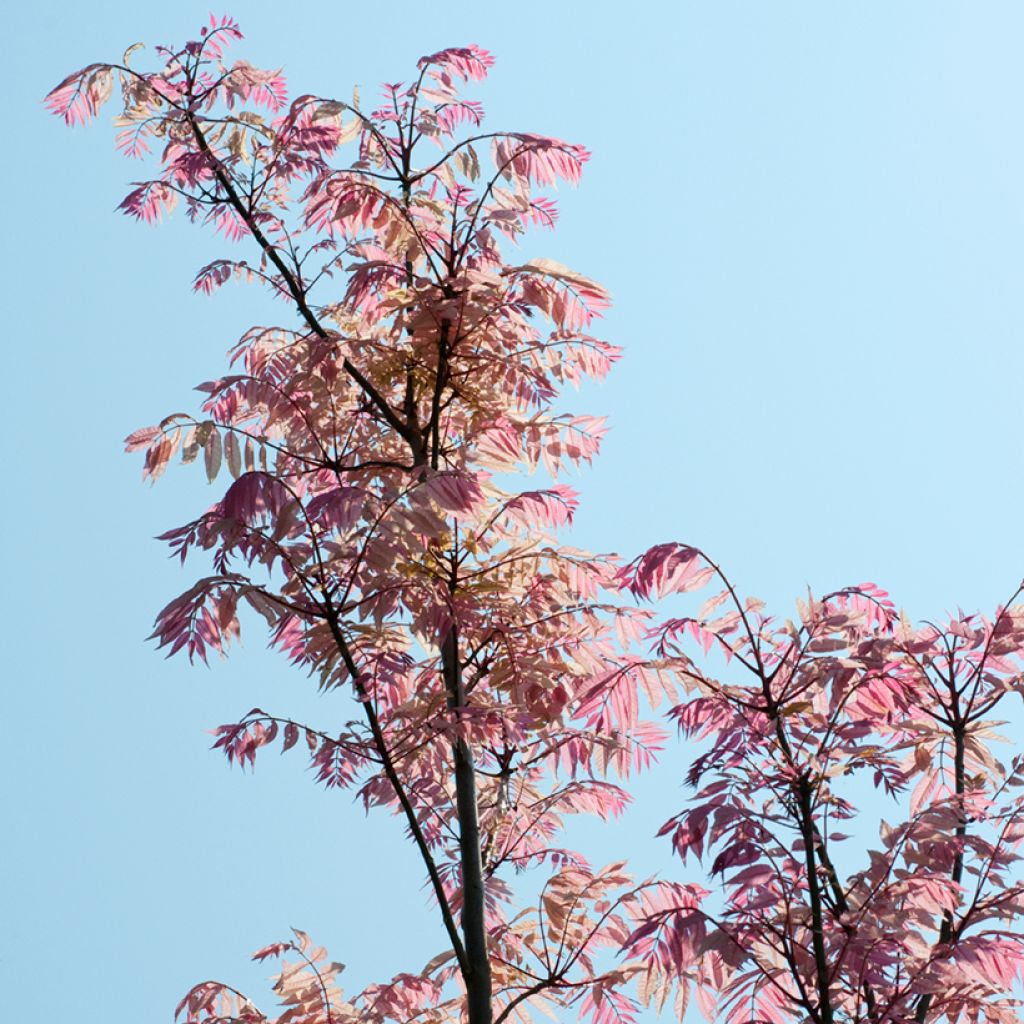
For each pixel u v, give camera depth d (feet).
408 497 20.34
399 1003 23.40
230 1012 22.97
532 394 25.21
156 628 20.44
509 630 23.93
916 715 21.97
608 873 22.47
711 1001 21.22
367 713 21.71
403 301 24.57
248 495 21.06
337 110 24.20
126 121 26.43
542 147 23.93
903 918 17.92
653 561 20.06
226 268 25.73
